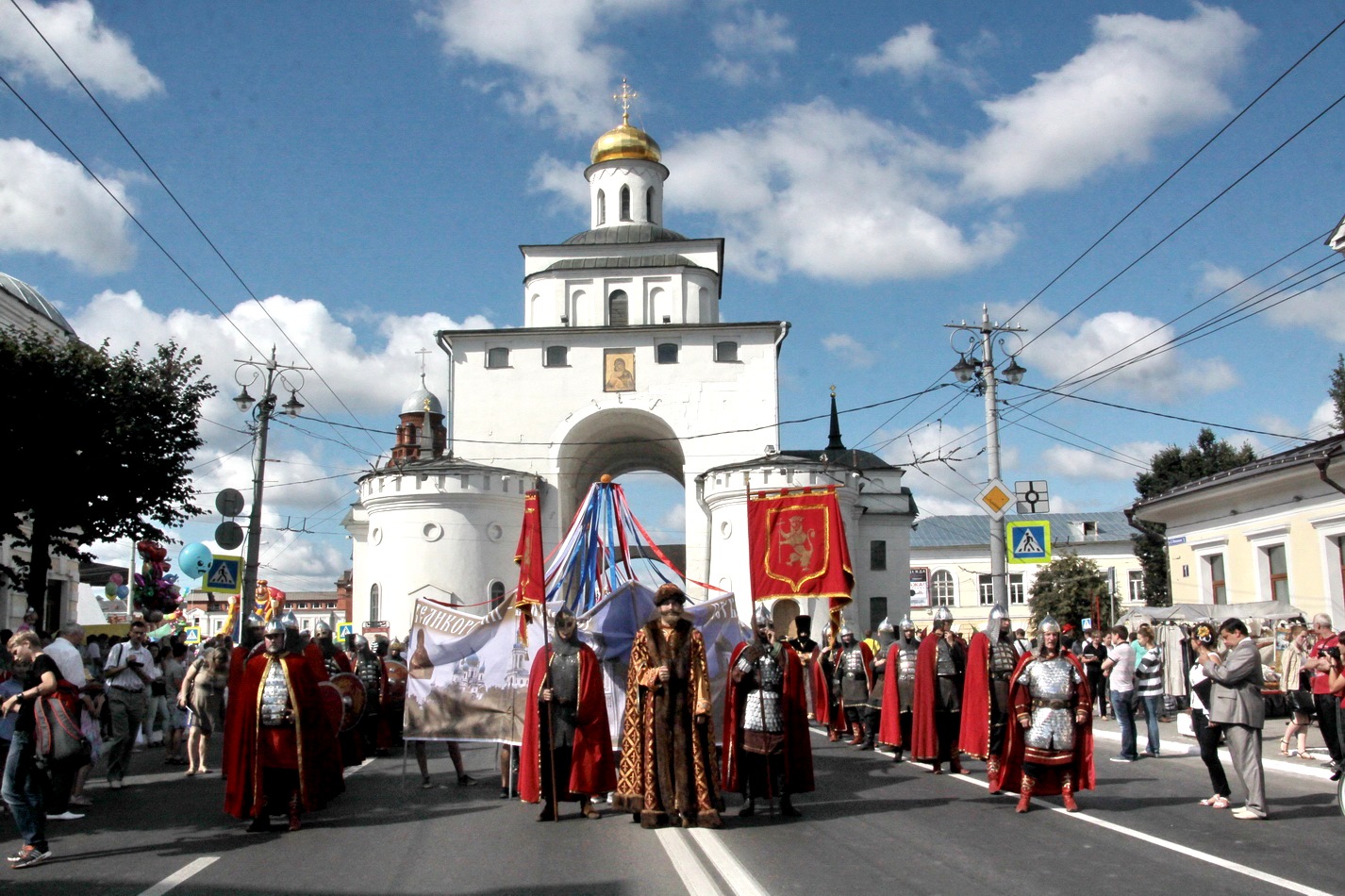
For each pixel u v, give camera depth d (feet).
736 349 160.86
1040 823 32.35
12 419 66.08
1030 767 34.53
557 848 29.71
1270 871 25.43
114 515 70.74
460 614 44.45
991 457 75.36
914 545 222.89
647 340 160.97
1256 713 32.94
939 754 45.34
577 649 35.53
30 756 28.94
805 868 26.30
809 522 42.80
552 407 159.74
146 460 70.69
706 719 32.65
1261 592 77.61
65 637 35.60
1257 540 78.02
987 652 39.37
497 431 159.33
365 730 56.75
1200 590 86.53
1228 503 81.76
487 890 24.72
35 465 66.90
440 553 143.13
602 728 35.27
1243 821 32.53
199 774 49.96
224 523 77.66
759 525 43.34
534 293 176.04
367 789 43.42
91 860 29.43
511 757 41.22
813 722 75.72
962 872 25.61
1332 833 30.42
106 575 151.53
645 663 32.99
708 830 31.81
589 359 160.76
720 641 41.63
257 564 86.69
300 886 25.67
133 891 25.32
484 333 161.07
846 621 144.87
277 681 34.40
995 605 41.01
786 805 34.19
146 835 33.37
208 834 33.47
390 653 63.77
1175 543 91.04
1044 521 72.08
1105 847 28.53
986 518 229.04
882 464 180.04
